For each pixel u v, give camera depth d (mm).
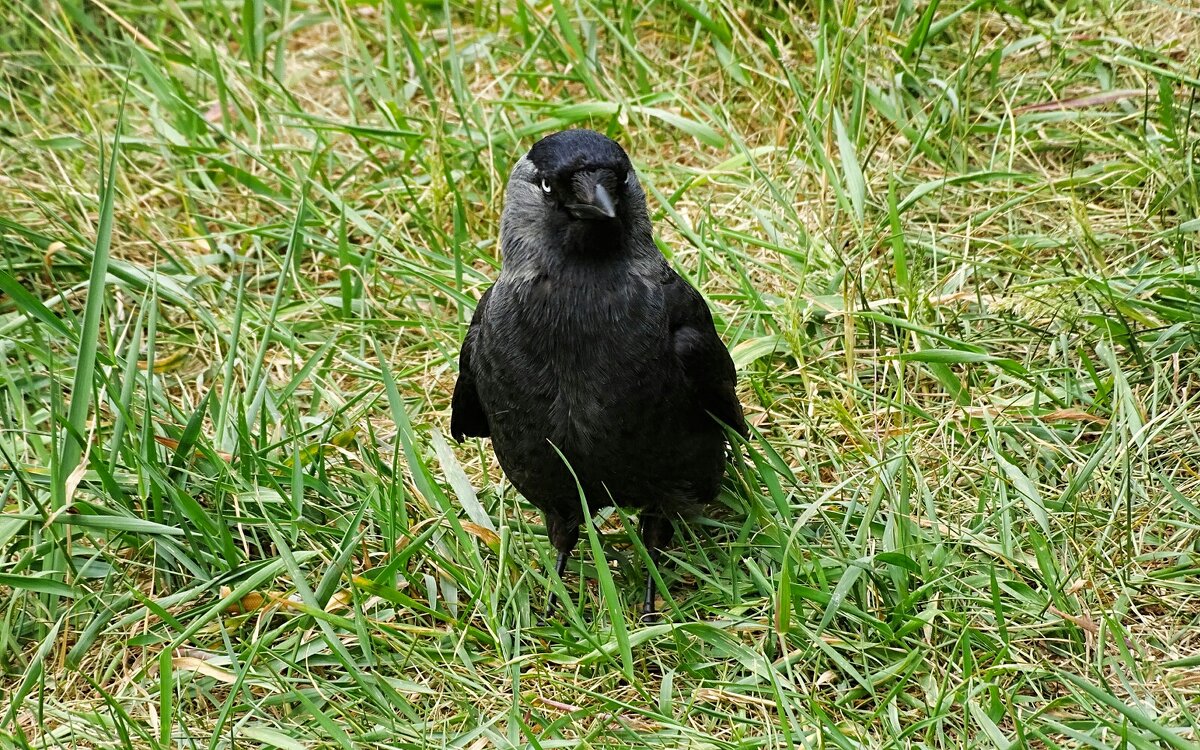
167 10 8305
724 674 4691
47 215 6754
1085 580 4832
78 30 8570
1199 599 4852
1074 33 7430
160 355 6484
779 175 7031
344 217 6656
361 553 5238
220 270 7000
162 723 4324
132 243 6988
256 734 4426
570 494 5117
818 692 4648
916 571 4895
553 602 5305
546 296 4793
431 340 6387
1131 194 6703
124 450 5277
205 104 8031
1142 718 4051
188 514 5086
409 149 7172
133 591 4738
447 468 5227
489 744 4473
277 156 7500
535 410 4895
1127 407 5352
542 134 7422
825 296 6266
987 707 4441
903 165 7074
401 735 4469
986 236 6711
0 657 4797
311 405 6070
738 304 6484
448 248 6961
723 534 5457
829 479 5684
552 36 7801
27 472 5262
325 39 8711
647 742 4406
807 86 7445
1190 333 5758
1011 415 5723
